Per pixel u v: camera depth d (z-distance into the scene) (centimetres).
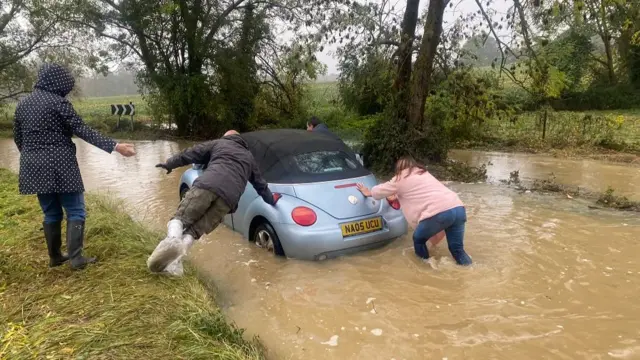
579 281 430
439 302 396
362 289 422
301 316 379
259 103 1997
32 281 389
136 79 1925
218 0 1781
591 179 901
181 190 698
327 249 474
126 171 1025
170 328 311
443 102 1132
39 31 2041
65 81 395
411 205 480
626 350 323
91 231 499
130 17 1692
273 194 503
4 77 2167
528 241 538
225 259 498
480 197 762
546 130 1454
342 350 331
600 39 2770
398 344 336
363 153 1031
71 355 279
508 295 406
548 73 941
